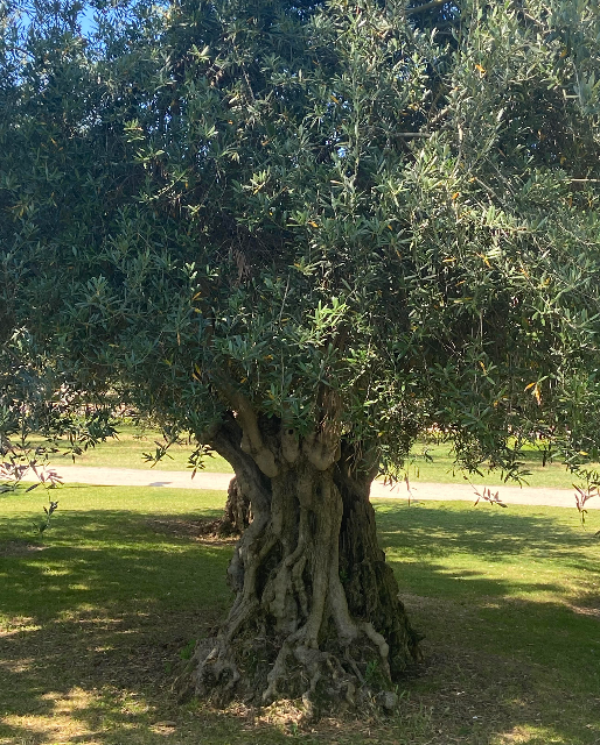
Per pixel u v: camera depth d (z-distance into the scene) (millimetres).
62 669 7043
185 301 4773
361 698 6059
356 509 7125
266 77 5520
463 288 4504
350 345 4969
